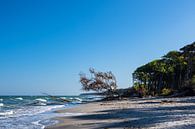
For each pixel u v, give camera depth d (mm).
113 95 82250
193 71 89312
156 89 102500
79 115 28234
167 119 18172
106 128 16547
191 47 95000
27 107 55719
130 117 22312
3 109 47969
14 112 37812
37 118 26906
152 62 108000
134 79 107000
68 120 23641
